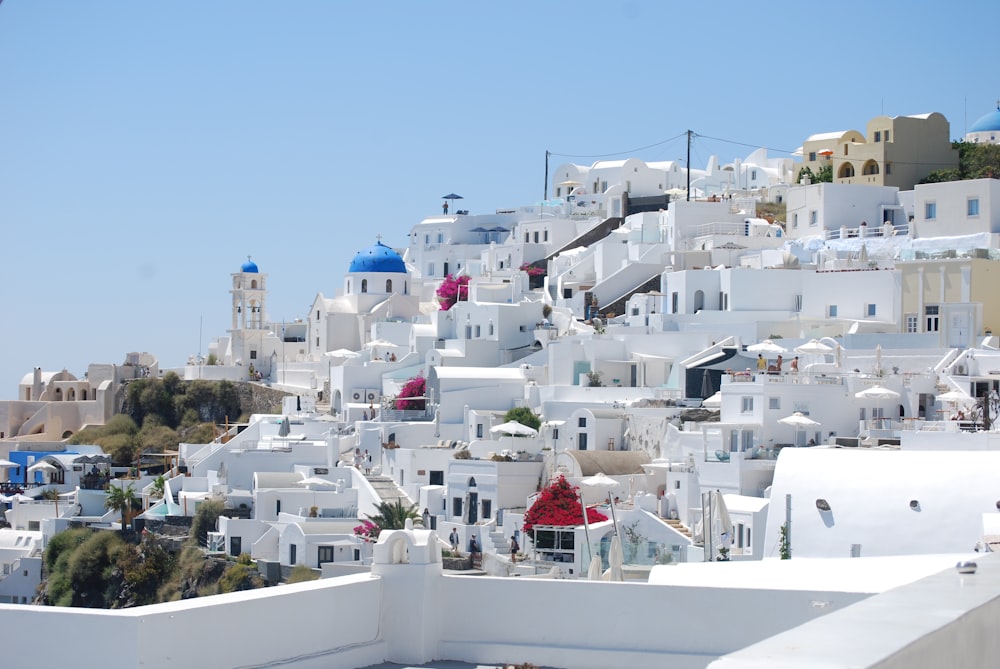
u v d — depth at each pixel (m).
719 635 19.83
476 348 115.62
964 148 132.62
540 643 20.22
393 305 141.00
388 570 20.14
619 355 104.00
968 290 94.94
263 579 80.81
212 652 17.64
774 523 49.22
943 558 25.06
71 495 110.19
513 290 131.25
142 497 102.19
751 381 80.06
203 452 115.38
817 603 19.33
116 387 137.75
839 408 77.50
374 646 19.80
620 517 70.19
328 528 82.69
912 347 92.19
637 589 20.17
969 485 46.25
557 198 169.12
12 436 137.12
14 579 94.56
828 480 48.91
